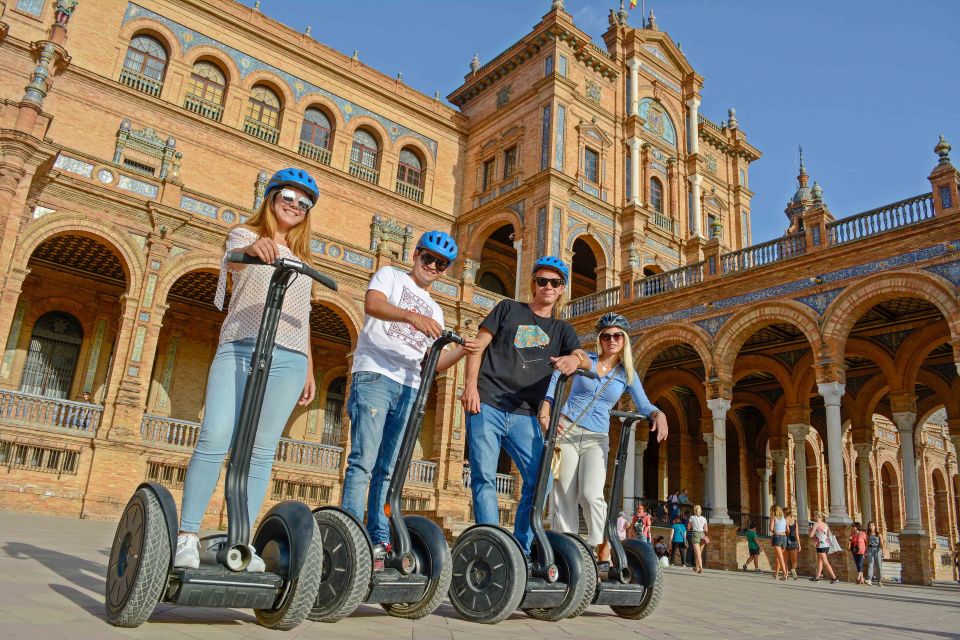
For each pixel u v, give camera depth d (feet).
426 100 116.98
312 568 11.56
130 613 10.24
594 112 111.34
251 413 11.26
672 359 95.81
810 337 65.31
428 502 83.10
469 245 111.14
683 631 16.47
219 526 65.05
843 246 64.13
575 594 15.85
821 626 20.83
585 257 115.24
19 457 58.39
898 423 73.61
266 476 12.28
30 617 10.77
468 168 118.52
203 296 85.20
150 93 90.48
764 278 70.69
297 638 11.10
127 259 66.23
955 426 79.77
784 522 61.21
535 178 101.50
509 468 94.22
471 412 16.66
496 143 113.50
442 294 90.53
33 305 77.41
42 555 21.91
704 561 77.30
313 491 76.54
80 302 80.23
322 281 11.33
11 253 57.47
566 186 101.91
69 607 12.01
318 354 97.40
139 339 65.16
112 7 88.99
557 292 18.19
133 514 10.98
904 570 69.26
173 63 92.53
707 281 75.66
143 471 63.05
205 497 11.39
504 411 16.94
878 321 73.41
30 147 59.06
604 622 16.99
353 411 15.21
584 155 107.45
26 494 57.31
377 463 15.70
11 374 74.69
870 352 77.00
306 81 104.73
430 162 114.93
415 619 14.46
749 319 71.26
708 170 129.80
